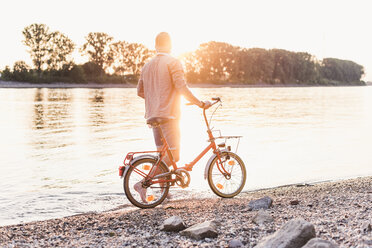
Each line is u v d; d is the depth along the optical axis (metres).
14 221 4.79
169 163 5.17
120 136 14.02
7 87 73.50
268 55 134.25
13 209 5.34
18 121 19.33
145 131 15.57
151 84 5.08
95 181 7.09
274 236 3.23
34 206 5.48
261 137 13.36
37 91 60.12
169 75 5.01
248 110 28.64
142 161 5.03
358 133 14.47
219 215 4.51
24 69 84.81
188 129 16.36
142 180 5.03
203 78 123.56
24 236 3.93
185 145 11.91
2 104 31.81
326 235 3.48
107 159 9.45
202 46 124.69
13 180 7.19
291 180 7.09
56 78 89.06
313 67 155.88
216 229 3.83
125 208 5.28
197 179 7.13
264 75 136.25
